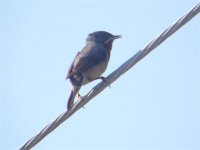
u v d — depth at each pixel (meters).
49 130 12.77
